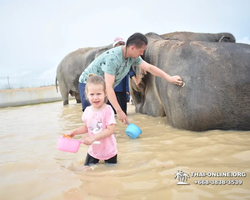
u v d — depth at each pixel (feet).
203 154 8.04
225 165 7.03
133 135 10.75
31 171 7.43
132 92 18.49
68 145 7.39
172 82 11.30
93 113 8.29
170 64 12.45
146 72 15.38
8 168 7.72
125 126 13.50
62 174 7.12
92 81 8.03
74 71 30.35
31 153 9.34
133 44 10.31
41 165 7.93
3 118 20.59
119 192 5.81
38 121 17.48
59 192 5.97
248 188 5.66
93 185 6.26
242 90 10.43
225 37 28.73
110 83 10.67
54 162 8.18
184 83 11.25
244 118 10.57
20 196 5.88
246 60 10.66
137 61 11.59
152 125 13.17
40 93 37.86
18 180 6.78
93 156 7.91
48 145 10.38
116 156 7.95
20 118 19.88
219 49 11.23
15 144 10.96
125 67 11.26
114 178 6.61
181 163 7.39
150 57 15.42
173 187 5.85
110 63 10.66
